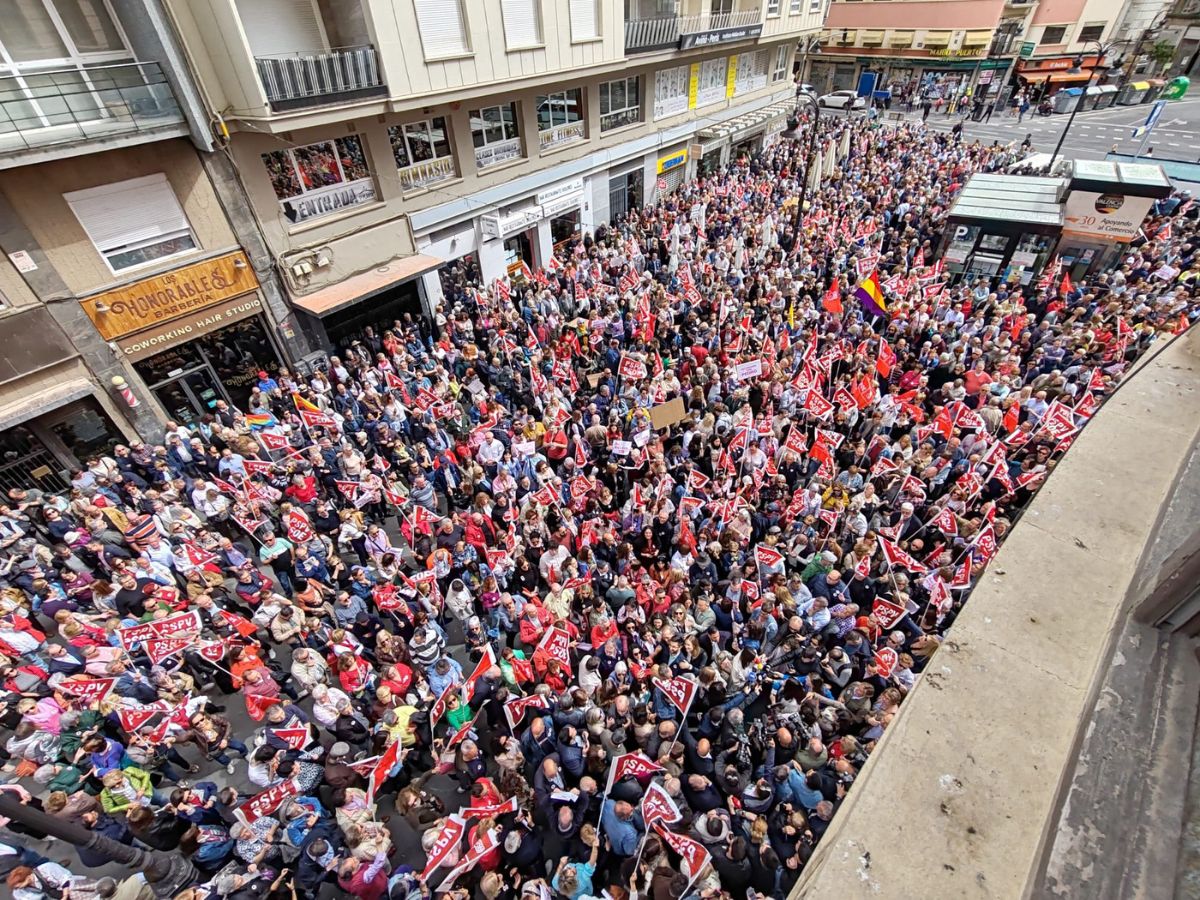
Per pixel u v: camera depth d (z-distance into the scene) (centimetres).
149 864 669
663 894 575
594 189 2395
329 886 711
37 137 1095
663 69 2536
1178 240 1919
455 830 591
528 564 970
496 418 1205
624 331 1661
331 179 1556
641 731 709
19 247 1134
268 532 1009
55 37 1105
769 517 1061
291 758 709
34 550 1045
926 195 2542
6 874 641
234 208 1391
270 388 1485
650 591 919
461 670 925
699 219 2245
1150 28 5316
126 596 924
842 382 1382
